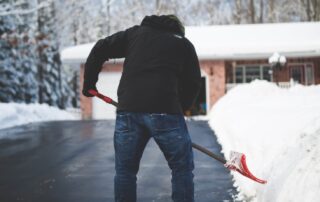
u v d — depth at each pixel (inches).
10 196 156.2
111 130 386.9
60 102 1332.4
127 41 107.2
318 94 308.2
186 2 1460.4
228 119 321.4
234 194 150.5
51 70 1304.1
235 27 864.3
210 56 703.1
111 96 706.2
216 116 440.8
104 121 503.5
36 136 344.2
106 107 706.2
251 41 757.9
